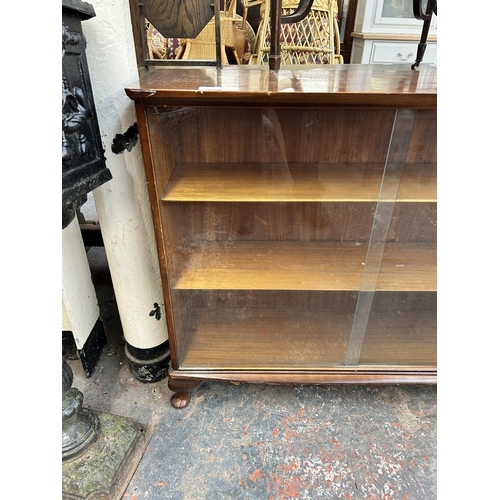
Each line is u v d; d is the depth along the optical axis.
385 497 0.94
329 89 0.78
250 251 1.20
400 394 1.22
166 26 1.07
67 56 0.66
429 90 0.79
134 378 1.28
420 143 0.90
